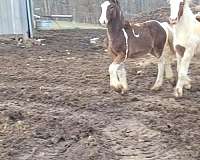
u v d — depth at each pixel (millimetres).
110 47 8953
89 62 13359
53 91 9508
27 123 7293
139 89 9609
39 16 24797
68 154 6125
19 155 6152
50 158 6031
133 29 8992
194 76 10781
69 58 14219
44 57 14430
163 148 6277
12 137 6703
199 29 8688
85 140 6555
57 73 11625
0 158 6016
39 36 19922
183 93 9109
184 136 6613
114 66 8969
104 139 6648
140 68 12047
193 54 8766
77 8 30406
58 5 30141
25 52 15562
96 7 30391
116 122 7418
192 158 5887
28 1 18672
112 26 8742
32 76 11250
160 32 9273
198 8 19406
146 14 23906
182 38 8586
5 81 10727
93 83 10305
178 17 8367
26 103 8602
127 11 31406
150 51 9266
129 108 8164
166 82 10125
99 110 8086
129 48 8883
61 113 7883
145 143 6488
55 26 25250
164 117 7574
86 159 5941
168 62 9547
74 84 10250
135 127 7145
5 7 18531
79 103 8500
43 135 6789
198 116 7590
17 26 18641
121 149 6289
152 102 8469
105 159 5934
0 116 7605
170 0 8445
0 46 16875
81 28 25359
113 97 8898
